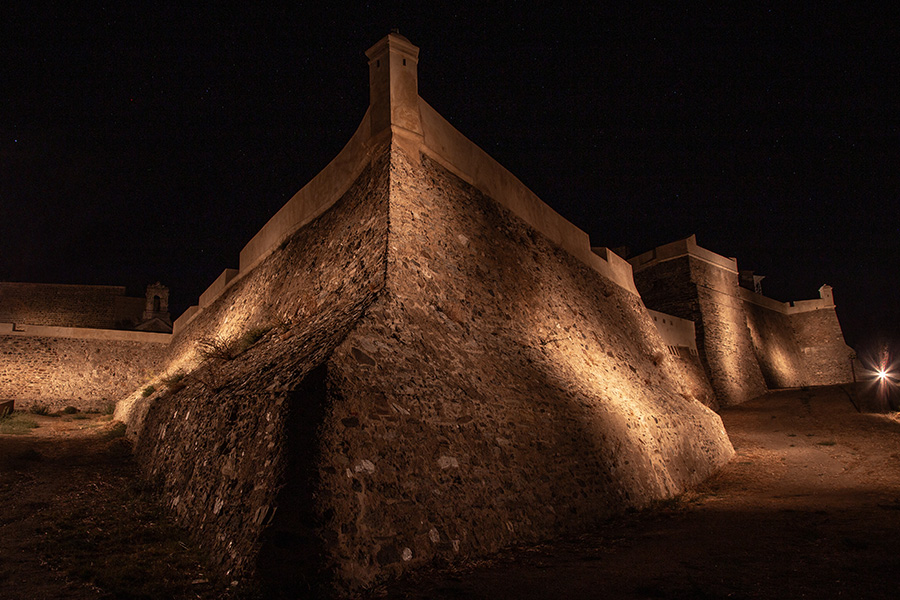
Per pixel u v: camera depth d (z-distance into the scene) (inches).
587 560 218.4
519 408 313.3
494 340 360.8
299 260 467.2
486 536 232.4
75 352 874.8
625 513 331.9
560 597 169.3
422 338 297.3
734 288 1237.1
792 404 877.8
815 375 1486.2
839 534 238.8
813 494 384.5
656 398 539.2
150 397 553.3
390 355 266.5
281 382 244.8
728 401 1015.6
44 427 618.5
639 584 181.2
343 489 196.4
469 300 365.1
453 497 233.0
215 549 208.4
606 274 686.5
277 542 178.9
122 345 912.9
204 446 279.3
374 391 238.7
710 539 250.1
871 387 884.0
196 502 252.5
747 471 522.0
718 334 1116.5
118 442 495.8
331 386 223.0
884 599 150.1
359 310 290.7
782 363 1380.4
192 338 764.0
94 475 360.8
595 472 331.9
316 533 179.8
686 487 446.9
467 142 454.3
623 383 496.1
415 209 363.3
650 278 1178.0
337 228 412.5
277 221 567.5
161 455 353.7
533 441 301.4
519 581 188.4
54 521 255.0
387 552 193.5
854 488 394.6
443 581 188.4
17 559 205.6
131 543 232.1
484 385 306.0
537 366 377.7
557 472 300.7
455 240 386.3
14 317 1370.6
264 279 544.7
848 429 664.4
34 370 837.2
